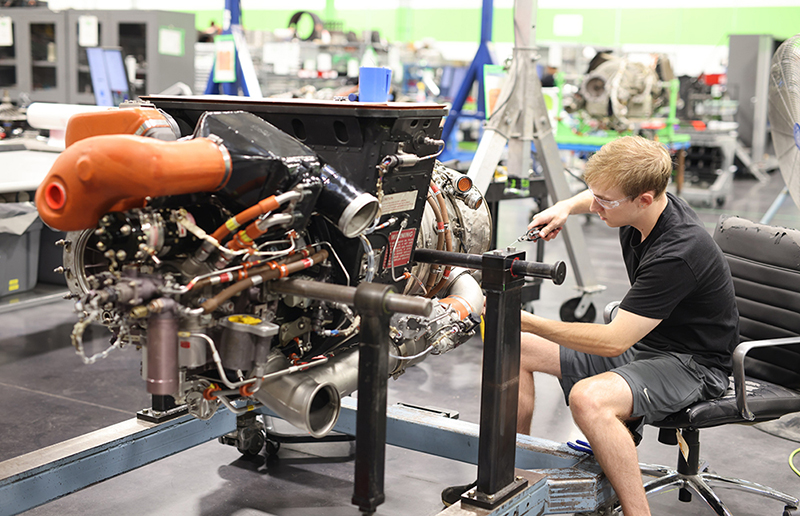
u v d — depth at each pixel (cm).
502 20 1234
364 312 138
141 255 136
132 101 179
